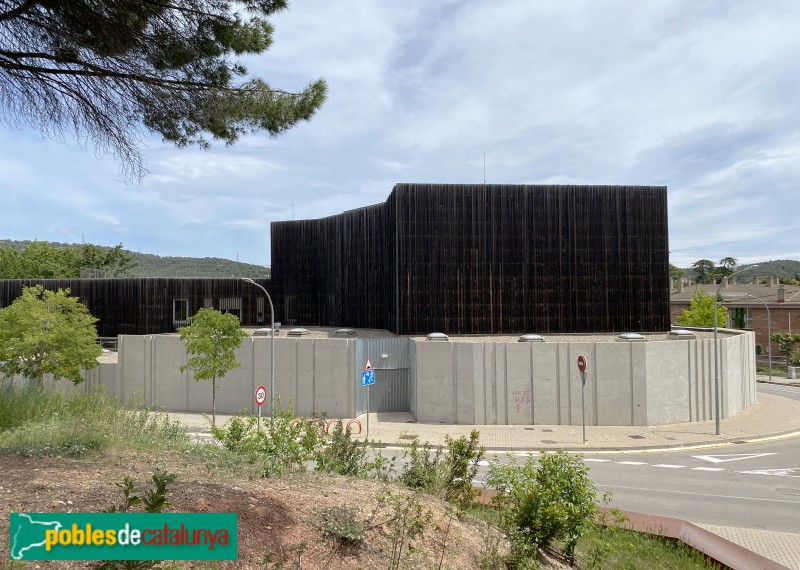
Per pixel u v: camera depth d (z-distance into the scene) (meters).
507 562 5.62
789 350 44.56
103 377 26.69
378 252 31.50
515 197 27.77
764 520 11.13
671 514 11.52
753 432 20.38
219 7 7.52
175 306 36.16
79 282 36.47
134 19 7.13
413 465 8.05
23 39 6.86
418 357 22.17
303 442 7.63
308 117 8.85
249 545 4.16
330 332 30.11
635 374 21.31
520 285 27.59
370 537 4.93
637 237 28.41
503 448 17.89
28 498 4.36
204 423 22.19
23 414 8.15
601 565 7.12
